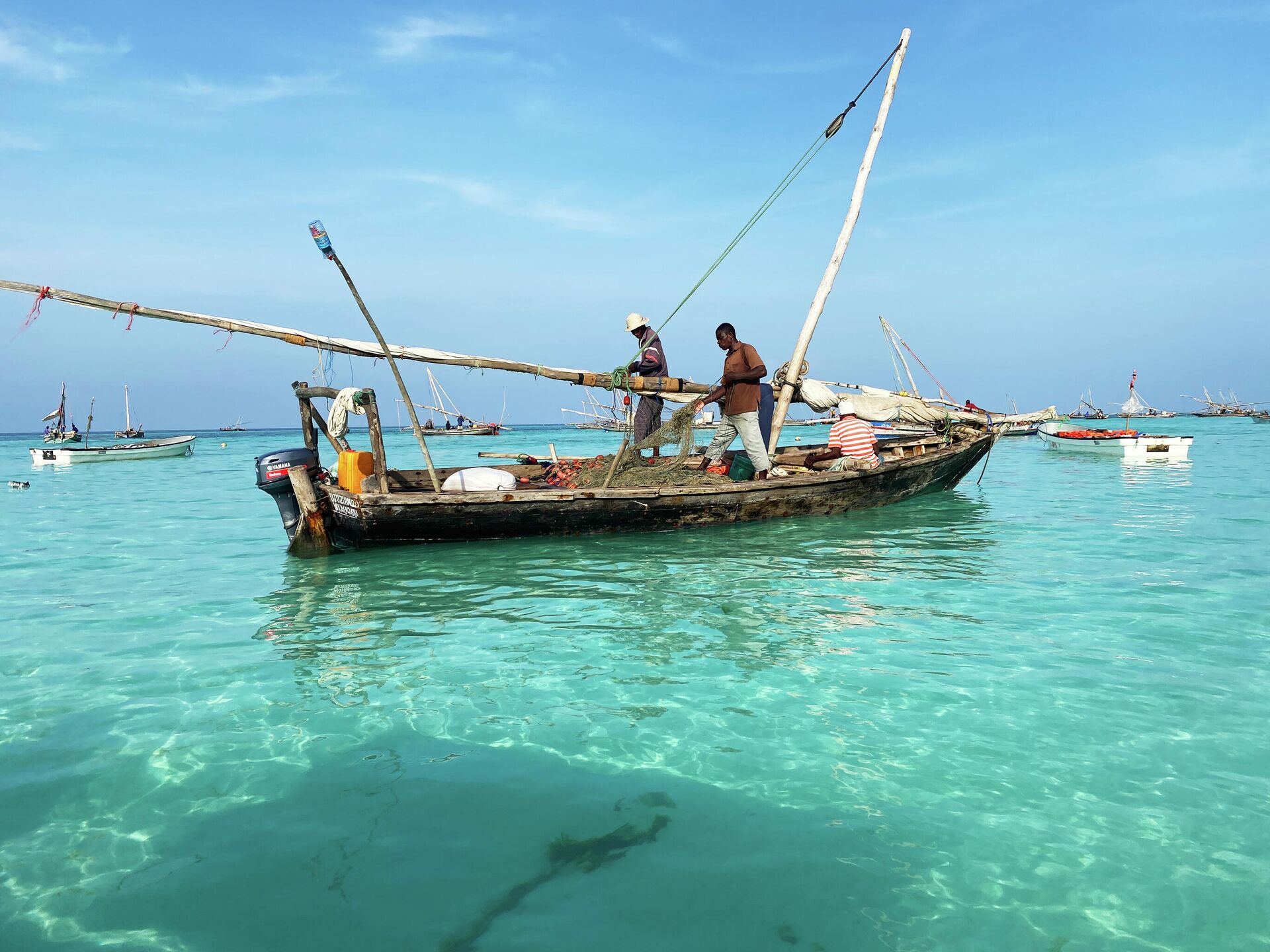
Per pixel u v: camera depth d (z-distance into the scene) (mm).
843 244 11703
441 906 2467
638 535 9367
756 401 9969
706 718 3916
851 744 3604
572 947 2260
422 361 9875
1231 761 3412
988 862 2688
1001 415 15438
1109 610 5863
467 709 4082
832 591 6547
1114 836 2848
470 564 7898
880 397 13359
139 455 34125
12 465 33188
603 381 10484
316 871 2660
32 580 7582
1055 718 3869
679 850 2770
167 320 8500
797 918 2389
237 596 6773
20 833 2914
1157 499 13219
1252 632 5258
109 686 4473
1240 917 2400
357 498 7988
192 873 2660
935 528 9977
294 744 3680
